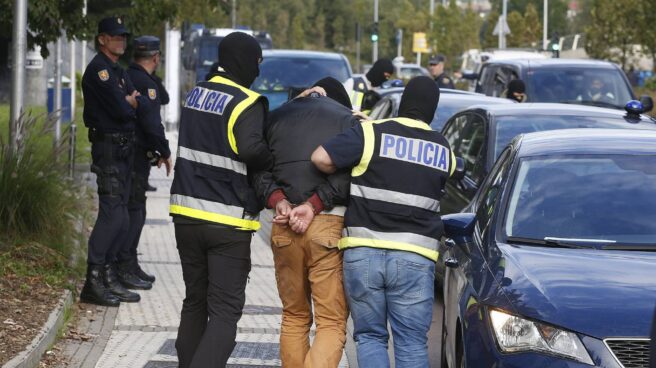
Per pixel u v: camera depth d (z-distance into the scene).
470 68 106.50
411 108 12.54
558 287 11.38
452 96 27.27
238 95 12.88
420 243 12.23
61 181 20.77
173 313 18.03
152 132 19.14
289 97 15.13
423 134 12.42
